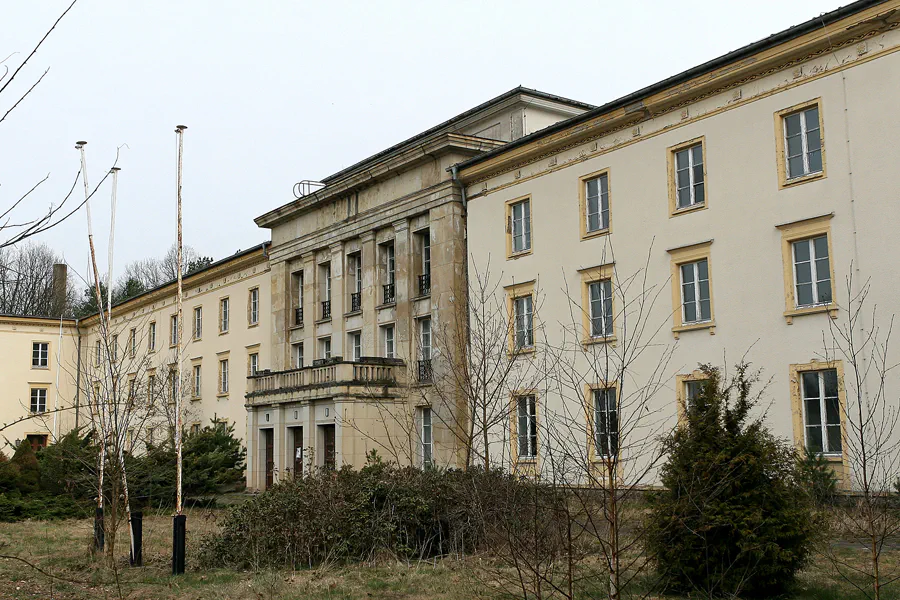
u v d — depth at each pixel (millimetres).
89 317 66000
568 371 27391
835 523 16047
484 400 18234
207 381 51844
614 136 27391
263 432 39594
